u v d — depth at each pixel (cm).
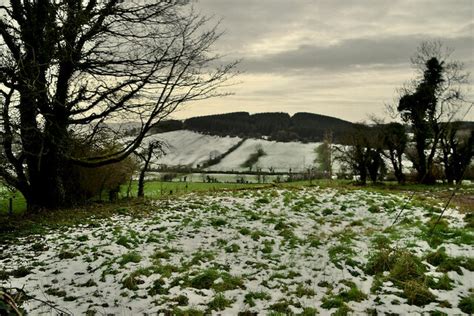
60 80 1956
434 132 5297
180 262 1159
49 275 1035
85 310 830
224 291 937
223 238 1415
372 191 2472
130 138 2145
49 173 2223
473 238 1230
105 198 3600
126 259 1127
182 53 1783
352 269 1065
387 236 1346
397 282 936
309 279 1017
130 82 1839
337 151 6344
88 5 1886
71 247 1289
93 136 2102
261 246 1320
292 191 2520
